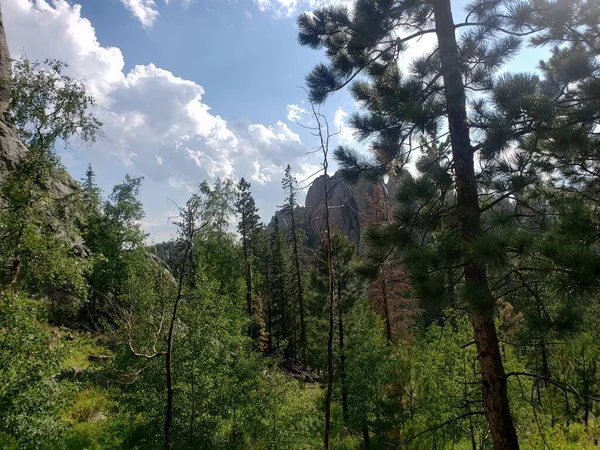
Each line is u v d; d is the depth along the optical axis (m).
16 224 9.48
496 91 4.80
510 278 4.58
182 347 9.44
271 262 41.38
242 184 36.50
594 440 13.06
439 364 13.01
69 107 13.08
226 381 10.26
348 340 15.91
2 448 6.98
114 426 10.50
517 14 5.91
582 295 3.80
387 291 19.14
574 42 6.68
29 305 8.46
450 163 5.73
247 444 10.85
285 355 40.41
